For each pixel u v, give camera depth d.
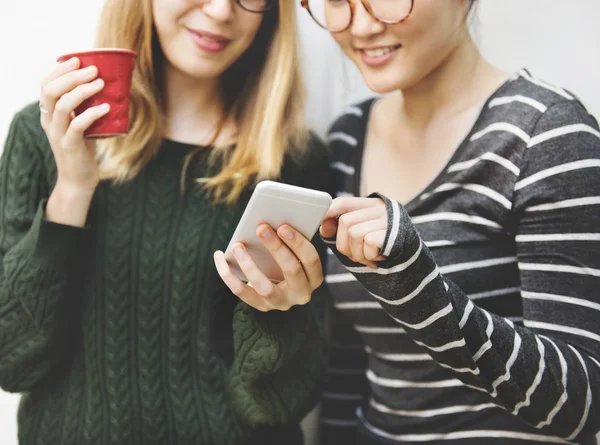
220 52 1.23
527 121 1.15
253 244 0.99
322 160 1.42
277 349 1.15
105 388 1.25
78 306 1.28
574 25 1.56
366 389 1.55
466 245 1.20
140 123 1.27
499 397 1.03
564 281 1.09
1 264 1.23
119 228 1.26
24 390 1.26
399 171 1.32
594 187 1.10
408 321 0.97
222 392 1.27
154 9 1.23
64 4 1.59
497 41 1.58
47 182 1.27
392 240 0.89
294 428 1.39
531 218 1.13
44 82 1.11
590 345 1.07
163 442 1.25
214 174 1.31
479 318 1.00
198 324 1.26
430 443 1.25
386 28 1.14
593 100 1.57
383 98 1.43
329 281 1.35
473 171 1.18
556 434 1.08
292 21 1.32
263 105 1.33
